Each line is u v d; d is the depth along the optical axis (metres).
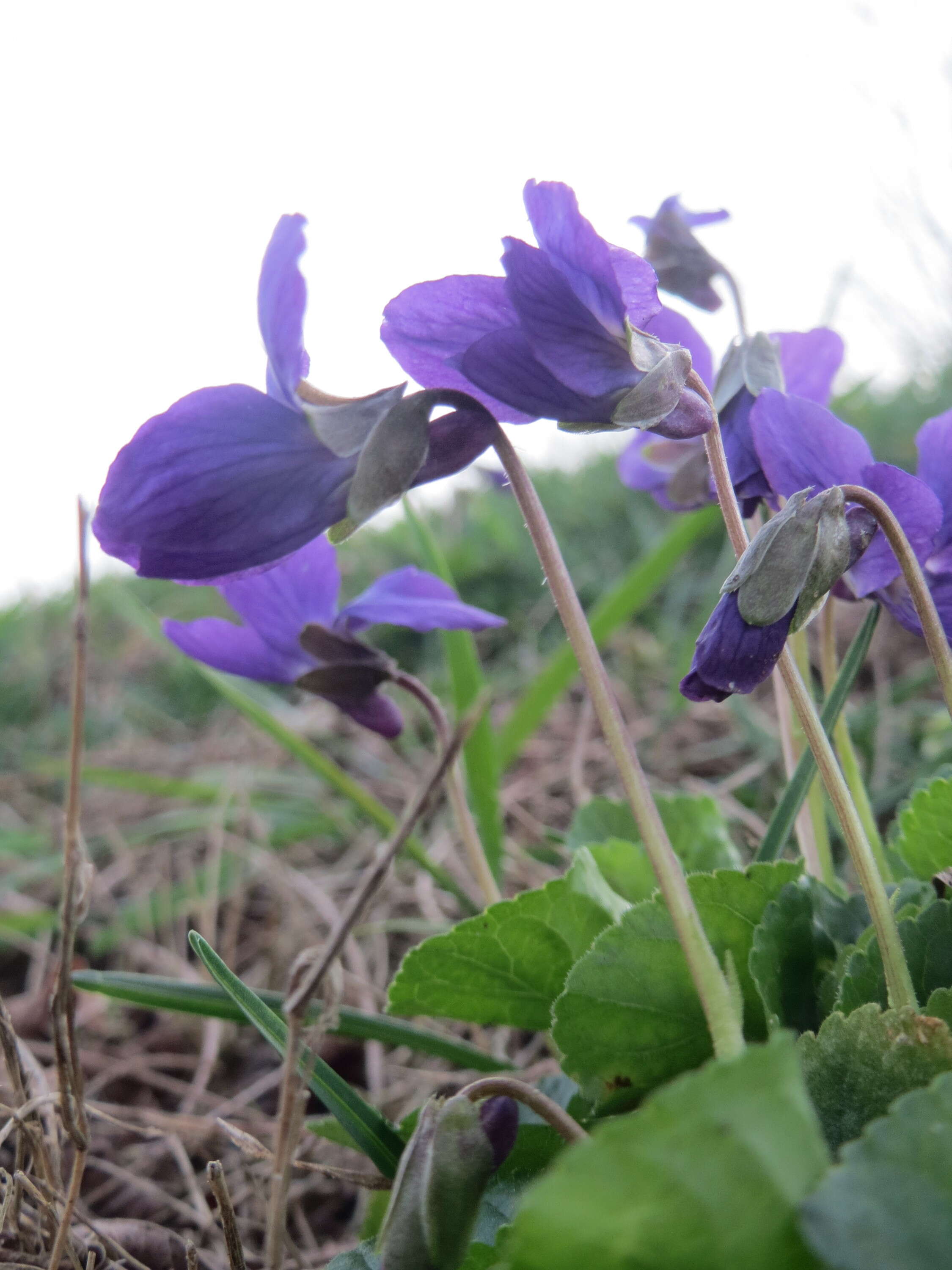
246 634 0.07
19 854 0.17
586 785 0.16
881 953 0.05
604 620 0.14
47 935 0.14
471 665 0.11
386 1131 0.06
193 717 0.23
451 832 0.14
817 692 0.11
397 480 0.05
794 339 0.07
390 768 0.18
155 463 0.05
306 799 0.17
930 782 0.07
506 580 0.23
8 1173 0.06
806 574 0.05
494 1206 0.06
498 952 0.07
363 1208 0.08
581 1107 0.06
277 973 0.12
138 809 0.19
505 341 0.05
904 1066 0.05
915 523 0.05
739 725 0.15
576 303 0.05
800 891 0.06
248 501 0.05
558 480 0.28
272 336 0.05
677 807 0.09
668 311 0.08
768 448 0.06
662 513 0.23
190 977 0.12
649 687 0.18
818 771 0.07
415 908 0.13
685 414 0.05
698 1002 0.06
